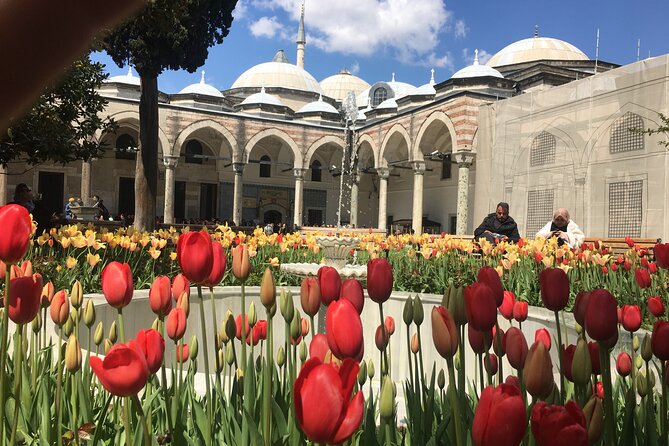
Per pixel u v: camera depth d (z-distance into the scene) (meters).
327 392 0.92
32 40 0.37
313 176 48.38
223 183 45.09
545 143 18.81
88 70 9.77
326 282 1.82
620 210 16.00
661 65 15.11
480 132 21.83
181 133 37.62
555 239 8.81
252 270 8.17
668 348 1.76
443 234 10.60
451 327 1.38
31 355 2.34
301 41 70.06
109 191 40.62
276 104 44.25
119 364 1.20
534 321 5.53
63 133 9.84
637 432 1.83
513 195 19.98
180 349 2.13
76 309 2.22
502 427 1.00
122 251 7.38
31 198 9.47
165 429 2.12
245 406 1.77
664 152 14.83
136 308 5.75
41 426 1.95
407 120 37.94
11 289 1.58
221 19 12.93
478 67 36.22
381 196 41.38
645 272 3.46
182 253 1.66
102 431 2.06
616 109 16.27
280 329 6.67
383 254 9.50
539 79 33.56
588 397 1.71
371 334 6.90
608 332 1.49
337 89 63.06
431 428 1.83
